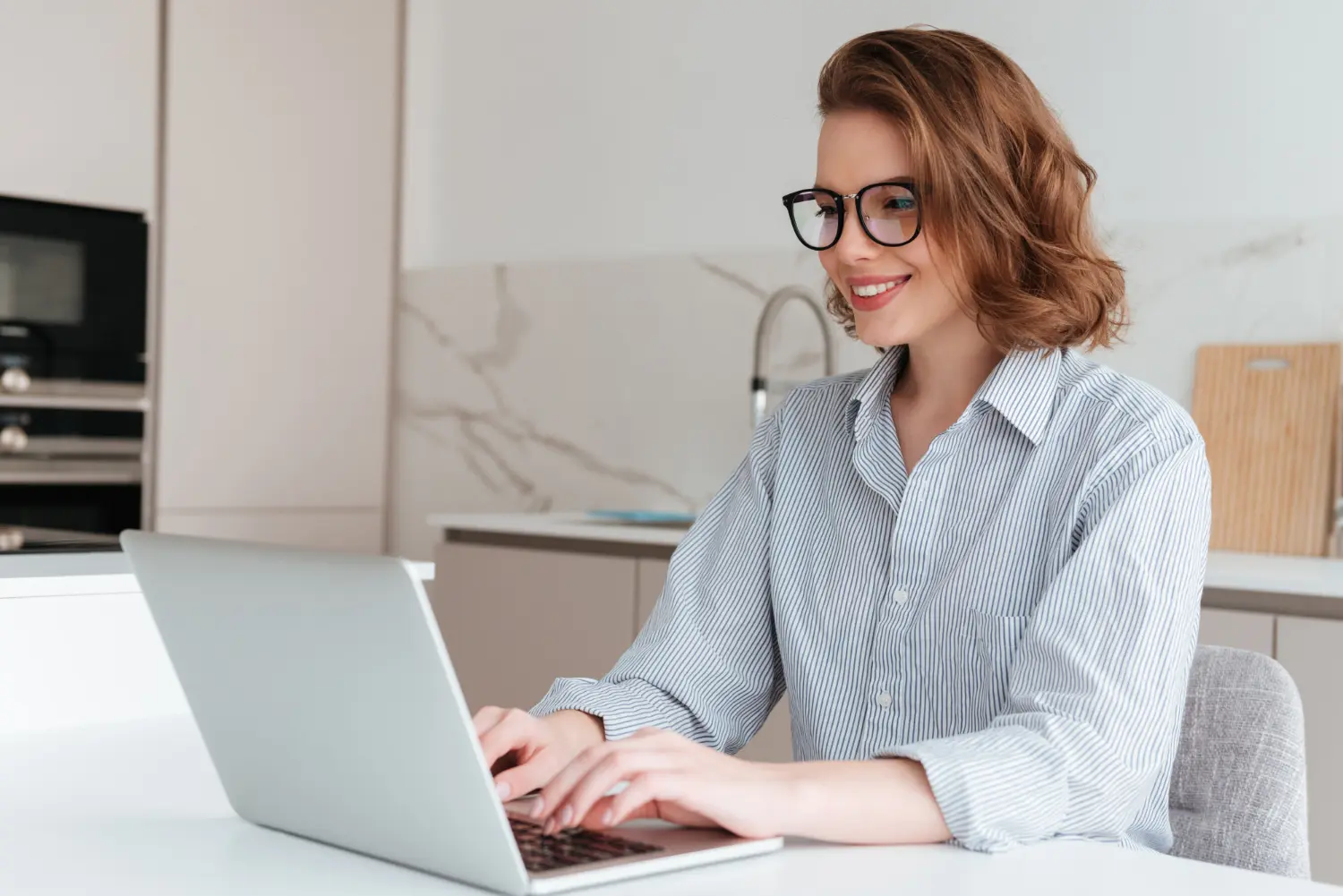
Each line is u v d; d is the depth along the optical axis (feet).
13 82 10.84
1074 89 9.68
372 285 13.03
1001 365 4.02
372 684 2.75
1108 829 3.39
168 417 11.78
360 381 12.97
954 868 2.96
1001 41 9.97
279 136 12.35
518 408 12.32
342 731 2.89
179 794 3.67
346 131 12.80
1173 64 9.30
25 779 3.85
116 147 11.42
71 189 11.18
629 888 2.75
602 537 9.30
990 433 4.01
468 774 2.64
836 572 4.20
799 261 10.67
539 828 3.11
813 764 3.23
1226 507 8.90
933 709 4.00
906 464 4.24
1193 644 3.66
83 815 3.42
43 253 10.96
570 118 12.16
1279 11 8.93
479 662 9.86
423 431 13.02
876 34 4.03
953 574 3.97
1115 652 3.47
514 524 9.80
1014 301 3.90
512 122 12.53
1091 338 4.25
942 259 3.90
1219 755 4.09
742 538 4.42
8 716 4.60
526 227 12.44
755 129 11.12
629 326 11.63
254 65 12.16
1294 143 8.89
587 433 11.87
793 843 3.17
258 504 12.34
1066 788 3.28
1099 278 4.07
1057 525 3.84
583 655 9.32
